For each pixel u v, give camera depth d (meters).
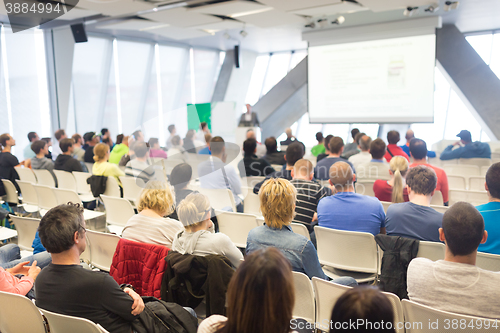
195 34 9.84
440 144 9.01
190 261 1.97
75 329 1.52
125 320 1.64
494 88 9.12
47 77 9.08
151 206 2.27
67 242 1.57
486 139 10.30
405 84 9.13
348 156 6.28
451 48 9.49
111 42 10.20
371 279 2.56
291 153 3.87
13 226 4.31
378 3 6.94
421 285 1.60
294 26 9.58
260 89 13.80
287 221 2.05
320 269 2.06
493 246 2.22
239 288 0.99
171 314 1.77
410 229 2.36
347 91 9.93
